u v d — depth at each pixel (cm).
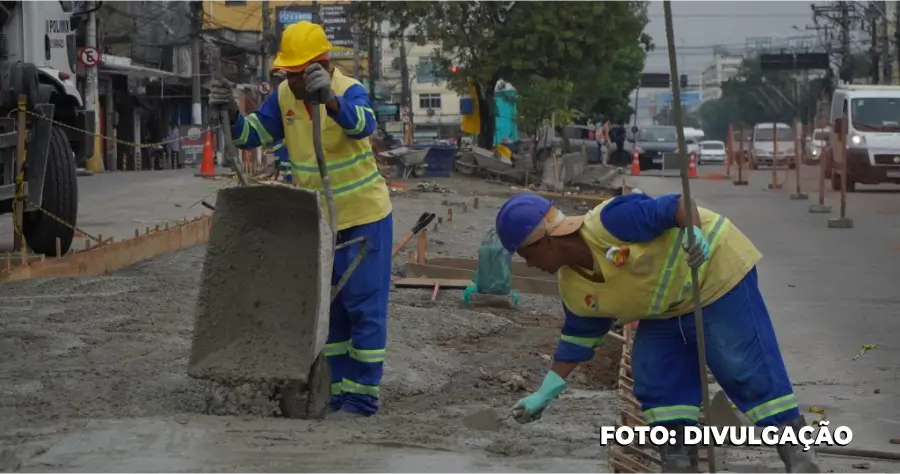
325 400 704
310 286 682
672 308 541
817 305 1277
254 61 5862
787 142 5069
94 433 629
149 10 4869
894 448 687
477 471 579
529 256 544
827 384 885
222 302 684
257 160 3600
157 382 764
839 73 7119
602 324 562
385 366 859
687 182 502
